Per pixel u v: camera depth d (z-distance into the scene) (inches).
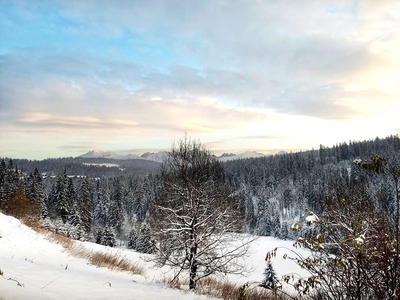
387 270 125.8
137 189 4407.0
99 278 315.6
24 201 1196.5
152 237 498.6
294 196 4254.4
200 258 447.2
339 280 137.5
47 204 2694.4
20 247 431.8
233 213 469.7
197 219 450.6
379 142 6151.6
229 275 594.2
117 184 4131.4
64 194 2370.8
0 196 1953.7
